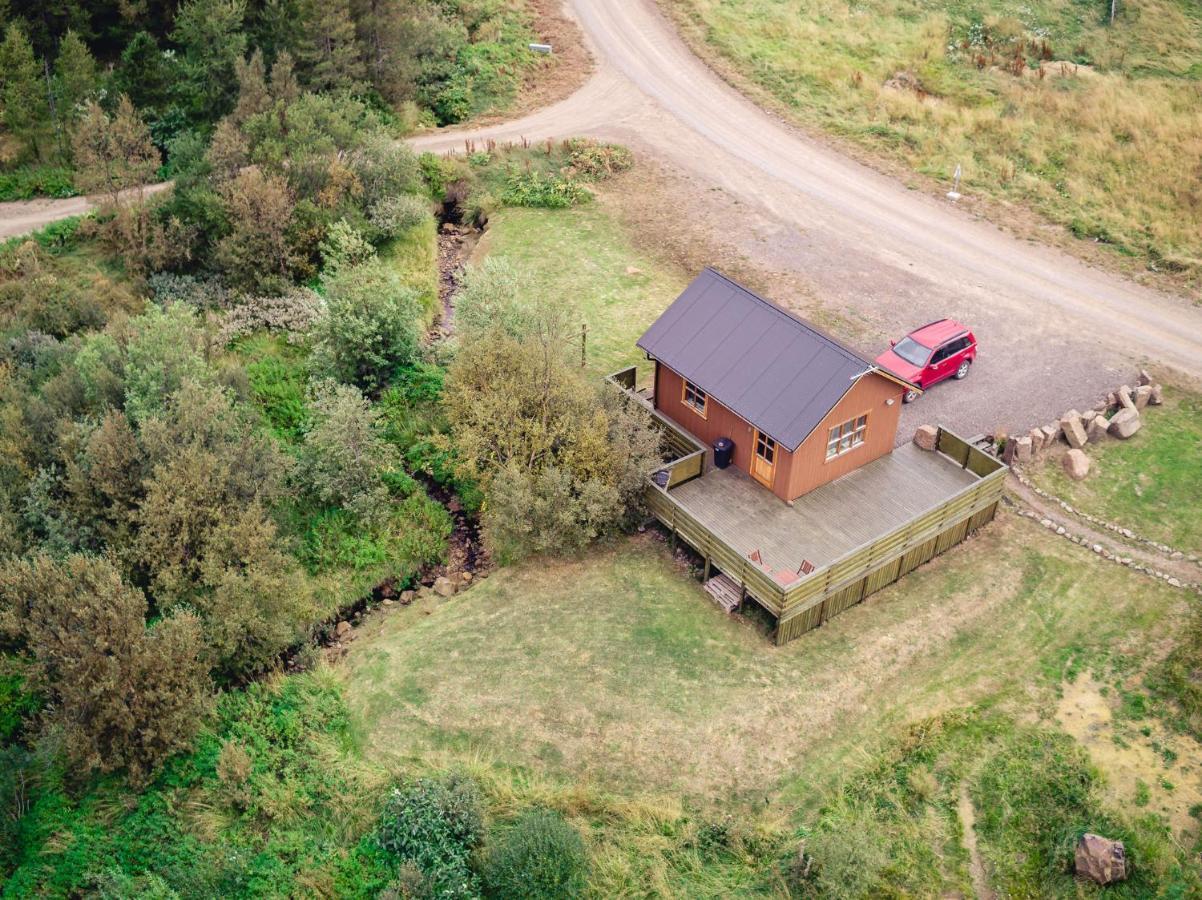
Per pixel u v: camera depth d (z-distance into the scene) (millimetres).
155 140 48844
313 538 31766
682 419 33344
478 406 30500
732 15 60656
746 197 47562
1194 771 24828
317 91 50281
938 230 45344
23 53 47531
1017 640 28250
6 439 31000
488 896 23219
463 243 46594
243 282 41438
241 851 24156
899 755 25547
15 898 23672
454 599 30172
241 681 28203
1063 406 35594
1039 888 22969
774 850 23969
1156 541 30969
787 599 26703
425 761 25953
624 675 27359
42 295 39500
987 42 57375
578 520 29938
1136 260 43312
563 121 53125
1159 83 53406
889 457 32594
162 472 28812
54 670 26250
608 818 24703
